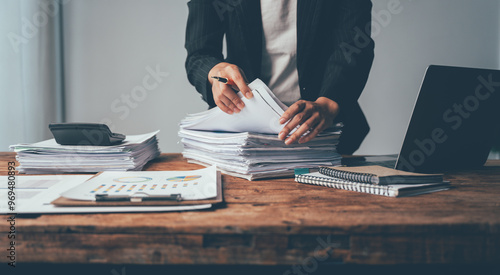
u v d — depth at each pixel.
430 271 0.64
